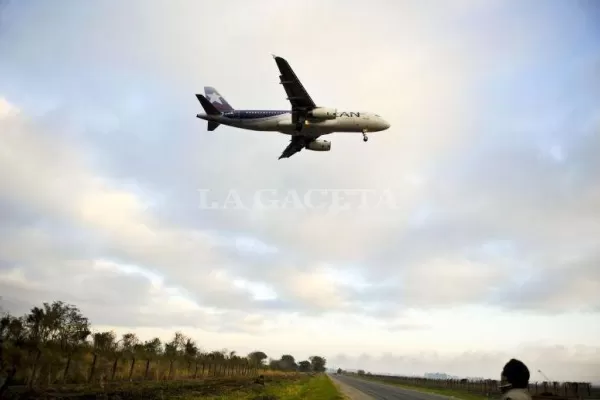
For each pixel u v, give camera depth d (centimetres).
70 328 3556
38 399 2569
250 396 3841
